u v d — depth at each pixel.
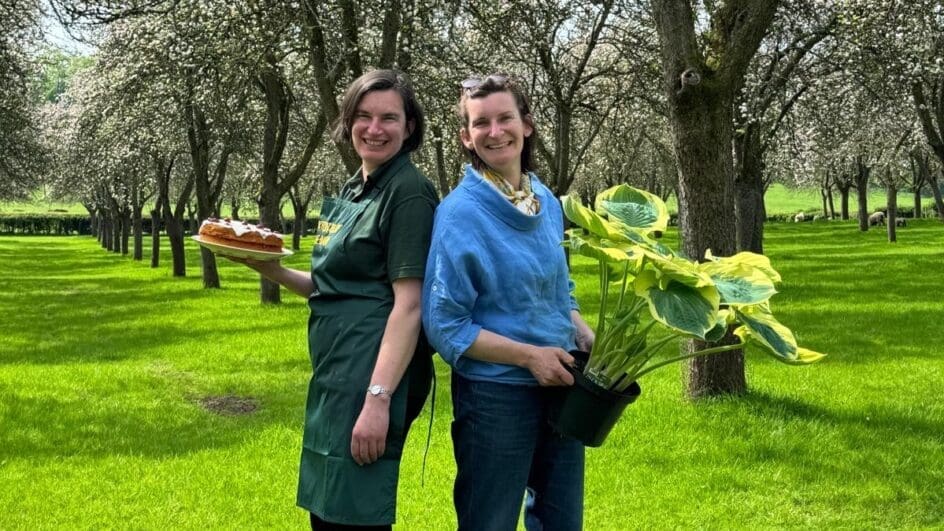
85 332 12.14
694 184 6.10
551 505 2.59
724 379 6.53
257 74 12.02
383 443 2.29
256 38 9.96
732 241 6.20
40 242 50.28
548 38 13.29
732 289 2.43
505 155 2.41
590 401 2.34
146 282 21.70
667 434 5.62
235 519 4.25
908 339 9.79
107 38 15.36
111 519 4.24
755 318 2.47
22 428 6.20
